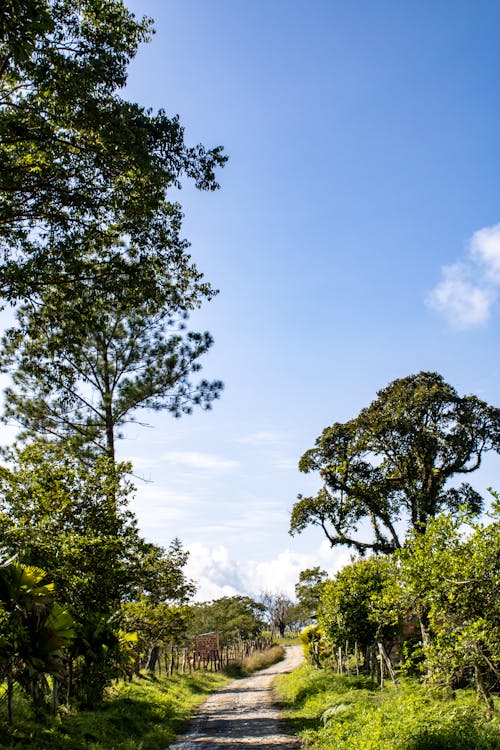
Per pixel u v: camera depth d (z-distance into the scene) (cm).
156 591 2181
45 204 1023
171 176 1045
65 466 1377
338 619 2092
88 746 978
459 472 2330
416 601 1095
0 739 852
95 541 1223
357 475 2395
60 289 1120
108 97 973
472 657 918
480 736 774
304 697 1889
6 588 942
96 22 1031
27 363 1655
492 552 904
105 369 1959
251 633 6994
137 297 1207
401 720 944
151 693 2008
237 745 1192
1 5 772
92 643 1334
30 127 931
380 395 2464
